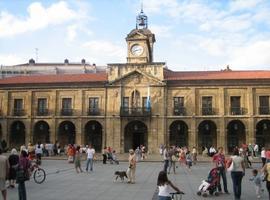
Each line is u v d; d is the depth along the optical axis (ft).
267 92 189.67
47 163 142.31
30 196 62.13
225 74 199.21
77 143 199.31
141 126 201.26
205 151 183.73
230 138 195.62
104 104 199.82
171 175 101.19
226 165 65.67
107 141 196.85
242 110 190.19
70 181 83.66
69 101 204.13
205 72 206.39
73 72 360.28
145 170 114.21
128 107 197.36
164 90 196.03
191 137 191.62
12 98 208.64
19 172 52.60
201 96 194.49
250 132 188.03
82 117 200.64
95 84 201.57
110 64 201.98
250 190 71.97
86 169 109.09
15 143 208.95
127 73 198.49
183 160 135.64
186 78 195.72
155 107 195.62
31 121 204.64
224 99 192.34
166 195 39.75
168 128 193.67
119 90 199.31
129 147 200.44
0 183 50.44
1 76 360.28
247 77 191.52
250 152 170.81
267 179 54.54
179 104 195.21
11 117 206.39
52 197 61.21
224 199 60.90
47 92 205.98
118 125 197.16
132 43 208.44
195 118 192.44
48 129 208.03
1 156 50.93
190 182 84.84
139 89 198.18
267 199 61.11
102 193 66.13
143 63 199.00
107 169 116.57
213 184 64.28
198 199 60.90
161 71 197.06
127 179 88.53
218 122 191.01
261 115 188.34
